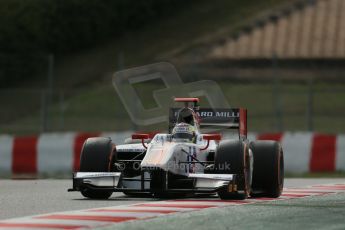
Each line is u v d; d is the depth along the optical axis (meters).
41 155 63.62
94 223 24.89
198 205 31.00
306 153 62.22
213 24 123.69
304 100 96.38
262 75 106.38
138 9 125.06
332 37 114.56
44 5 115.38
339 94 98.38
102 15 120.88
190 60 109.62
